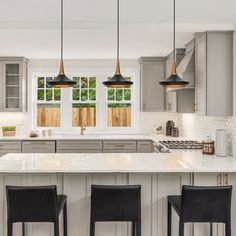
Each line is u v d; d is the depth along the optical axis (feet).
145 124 21.97
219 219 8.96
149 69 20.58
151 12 11.19
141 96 20.86
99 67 21.79
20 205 8.86
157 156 12.41
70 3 10.24
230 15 11.59
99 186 9.07
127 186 9.07
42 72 21.70
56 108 22.25
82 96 22.24
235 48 12.39
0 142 19.54
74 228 10.65
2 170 9.62
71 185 10.59
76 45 16.89
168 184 10.62
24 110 20.80
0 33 14.20
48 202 8.86
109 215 9.12
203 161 11.25
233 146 12.36
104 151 19.71
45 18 11.78
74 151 19.67
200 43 13.43
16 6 10.49
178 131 20.57
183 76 14.37
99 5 10.46
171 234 10.67
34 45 16.92
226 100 12.75
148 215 10.65
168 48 17.67
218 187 8.89
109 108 22.38
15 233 10.61
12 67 20.54
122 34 14.40
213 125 14.84
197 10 11.02
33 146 19.58
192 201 8.88
